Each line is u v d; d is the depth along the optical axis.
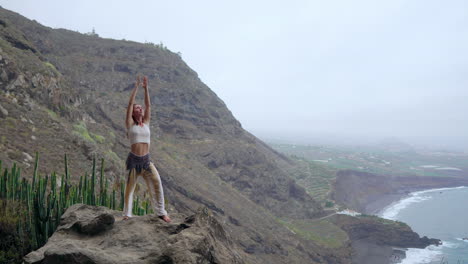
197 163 115.25
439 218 197.62
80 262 7.19
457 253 133.50
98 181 37.62
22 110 41.44
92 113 88.31
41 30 132.88
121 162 56.94
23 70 48.41
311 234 119.94
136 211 15.23
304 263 90.62
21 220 15.66
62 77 63.50
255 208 107.88
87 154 41.59
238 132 163.25
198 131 138.62
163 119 133.00
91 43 151.38
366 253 125.75
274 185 141.25
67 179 15.91
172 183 88.50
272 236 94.38
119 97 120.75
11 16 125.94
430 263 121.50
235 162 132.88
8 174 17.30
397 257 125.06
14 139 34.94
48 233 14.24
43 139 38.75
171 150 111.50
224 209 91.69
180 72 163.38
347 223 142.25
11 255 14.59
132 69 142.25
